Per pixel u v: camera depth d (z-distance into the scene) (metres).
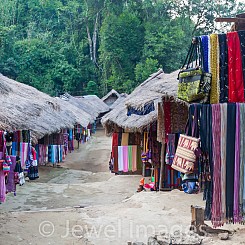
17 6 50.25
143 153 10.25
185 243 5.11
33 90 9.74
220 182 4.39
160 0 42.94
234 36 4.39
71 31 48.72
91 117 27.98
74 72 44.59
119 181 11.73
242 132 4.35
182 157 4.46
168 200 7.99
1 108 6.59
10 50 43.72
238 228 5.89
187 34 40.88
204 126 4.38
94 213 7.41
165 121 7.99
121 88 40.34
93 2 46.97
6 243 5.49
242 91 4.37
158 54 38.50
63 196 9.88
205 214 4.46
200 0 42.84
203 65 4.43
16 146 9.16
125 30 40.41
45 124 12.90
